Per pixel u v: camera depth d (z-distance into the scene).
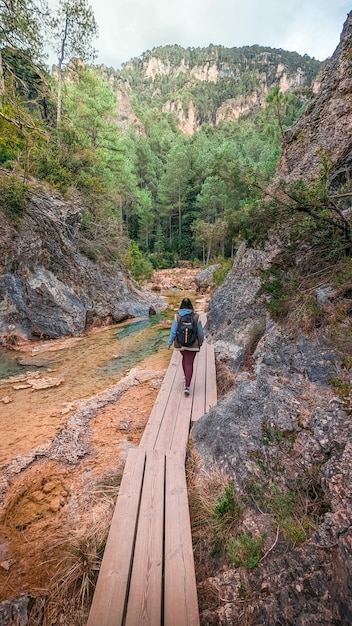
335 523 1.86
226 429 3.41
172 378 5.89
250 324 6.38
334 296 3.66
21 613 2.19
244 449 3.00
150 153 54.00
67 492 3.51
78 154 16.08
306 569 1.83
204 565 2.33
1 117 12.48
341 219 3.61
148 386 6.44
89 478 3.71
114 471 3.79
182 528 2.54
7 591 2.41
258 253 7.12
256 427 3.13
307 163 6.72
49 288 10.28
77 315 10.87
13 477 3.76
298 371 3.50
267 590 1.85
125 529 2.55
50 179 13.39
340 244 3.73
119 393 6.07
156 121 112.25
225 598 1.96
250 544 2.07
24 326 9.78
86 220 14.33
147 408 5.51
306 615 1.63
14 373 7.14
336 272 3.91
